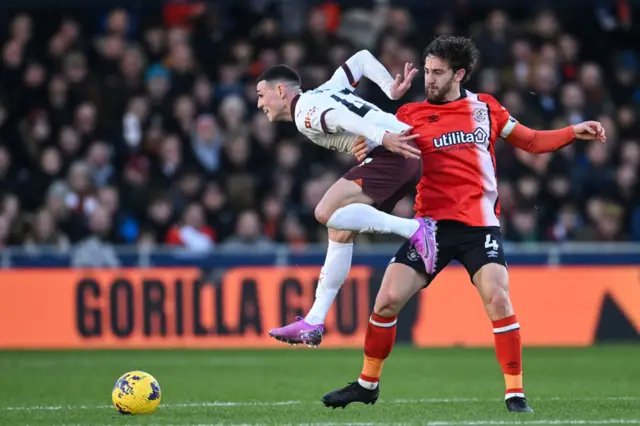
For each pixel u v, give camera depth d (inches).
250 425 904.9
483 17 2664.9
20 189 2176.4
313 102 1015.6
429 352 1882.4
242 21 2583.7
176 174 2204.7
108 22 2507.4
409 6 2650.1
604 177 2303.2
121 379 1011.3
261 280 1979.6
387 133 967.6
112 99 2297.0
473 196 1014.4
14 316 1967.3
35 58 2372.0
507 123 1046.4
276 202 2142.0
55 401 1177.4
